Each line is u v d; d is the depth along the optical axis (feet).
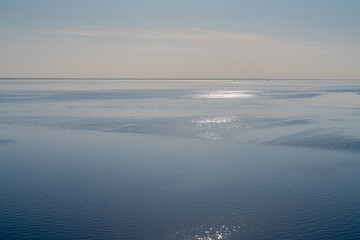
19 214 52.31
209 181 65.72
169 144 95.25
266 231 47.11
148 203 56.18
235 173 70.18
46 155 84.74
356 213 51.93
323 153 83.97
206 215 51.88
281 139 99.76
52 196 59.16
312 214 51.85
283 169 72.23
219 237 45.75
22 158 82.12
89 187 63.21
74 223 49.55
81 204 55.93
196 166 74.95
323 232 46.60
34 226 48.62
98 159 81.05
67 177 68.59
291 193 59.67
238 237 45.75
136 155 84.12
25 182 65.92
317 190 60.95
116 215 52.01
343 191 60.39
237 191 60.90
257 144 94.12
